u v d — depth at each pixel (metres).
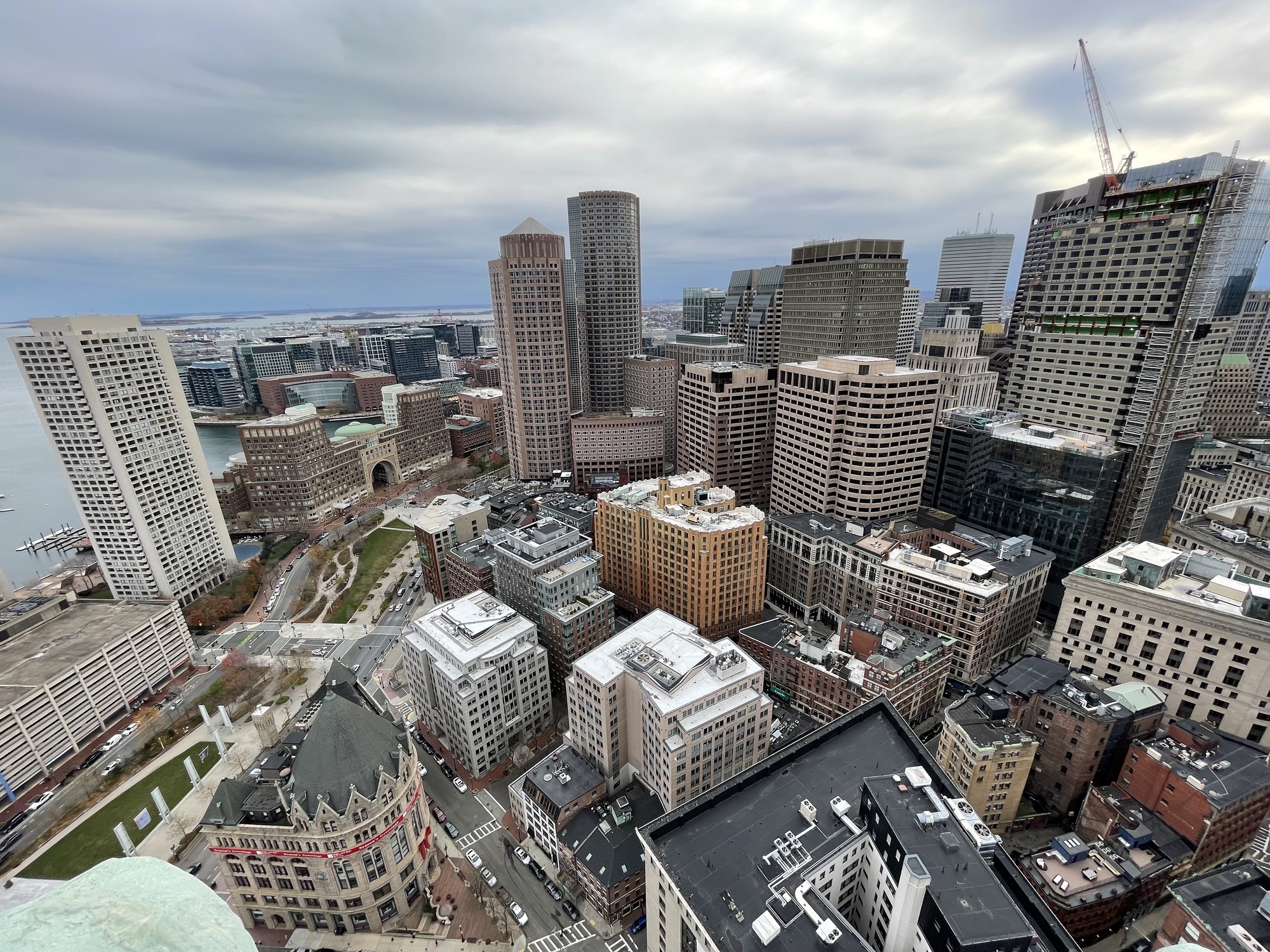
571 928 118.50
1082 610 151.75
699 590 187.00
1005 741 123.50
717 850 83.56
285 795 110.94
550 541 184.25
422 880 125.25
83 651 175.50
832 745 101.00
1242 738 128.12
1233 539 183.75
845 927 69.94
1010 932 64.62
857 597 199.88
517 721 161.62
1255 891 86.06
